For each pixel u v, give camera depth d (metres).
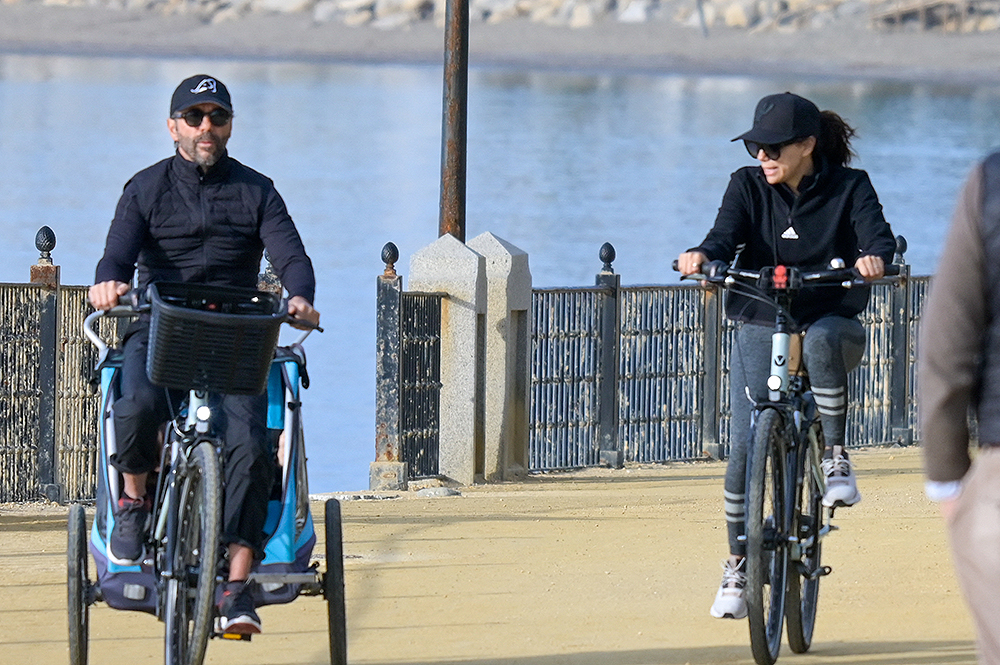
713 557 29.11
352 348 74.50
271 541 18.72
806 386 21.77
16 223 124.69
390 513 34.91
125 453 19.09
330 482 49.28
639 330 44.62
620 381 44.44
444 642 22.62
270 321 17.59
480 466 42.09
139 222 20.14
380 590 26.36
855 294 21.59
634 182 177.25
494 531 32.22
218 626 18.30
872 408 48.06
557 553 29.56
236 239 20.33
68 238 116.94
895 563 27.69
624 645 22.34
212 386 17.83
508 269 41.91
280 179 168.62
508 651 22.03
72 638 19.97
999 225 12.45
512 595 25.81
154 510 19.08
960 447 12.66
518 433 42.91
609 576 27.34
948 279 12.62
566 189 168.62
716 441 45.97
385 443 40.78
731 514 21.64
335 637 19.58
